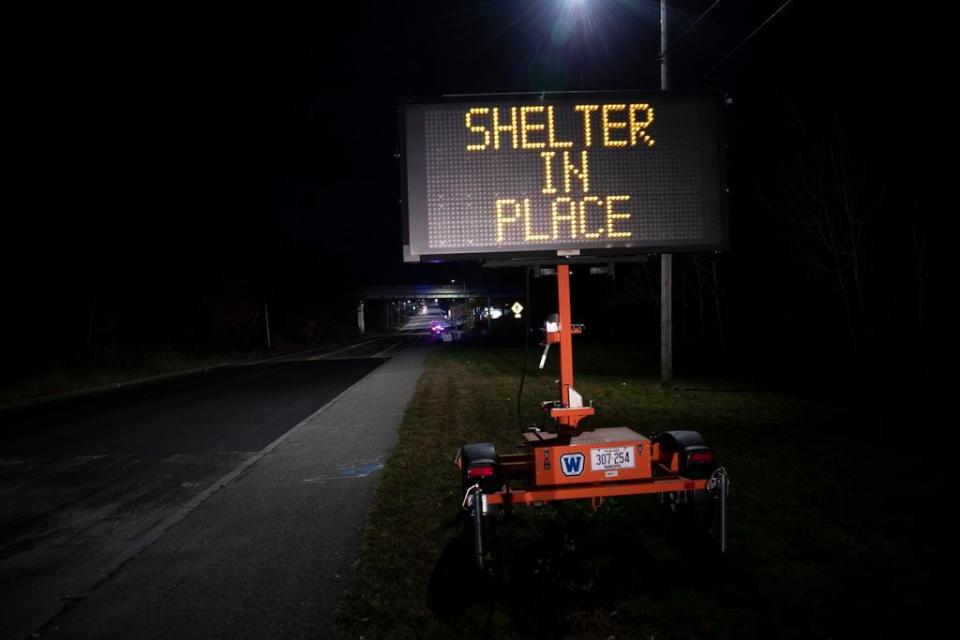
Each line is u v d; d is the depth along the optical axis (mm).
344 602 3828
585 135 4852
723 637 3180
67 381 20828
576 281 45625
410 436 8969
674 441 4617
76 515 6230
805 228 14617
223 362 34594
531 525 4895
